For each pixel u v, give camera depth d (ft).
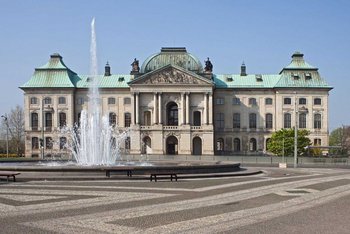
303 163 312.09
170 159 348.79
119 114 467.11
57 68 468.75
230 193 104.78
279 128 463.83
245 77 484.33
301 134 395.55
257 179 147.43
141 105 440.86
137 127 432.66
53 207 80.94
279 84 463.01
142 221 68.03
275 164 296.92
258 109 471.21
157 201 89.56
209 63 456.86
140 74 452.35
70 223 66.28
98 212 75.82
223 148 472.44
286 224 67.00
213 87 442.50
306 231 62.08
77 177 135.85
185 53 465.06
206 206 83.61
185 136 432.66
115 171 142.10
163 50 467.52
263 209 80.94
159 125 432.25
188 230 62.03
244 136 470.80
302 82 464.65
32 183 124.88
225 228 63.62
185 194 101.60
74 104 466.70
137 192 104.22
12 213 74.69
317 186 124.67
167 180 139.03
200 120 447.83
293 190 113.09
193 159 347.36
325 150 453.58
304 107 462.19
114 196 96.48
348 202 91.50
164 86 436.35
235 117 472.44
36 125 460.96
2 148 533.96
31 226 64.18
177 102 441.27
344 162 311.88
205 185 123.24
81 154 234.79
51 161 273.33
